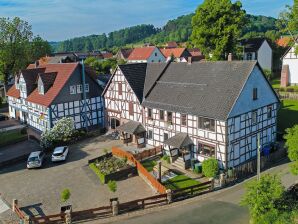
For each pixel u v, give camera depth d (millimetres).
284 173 32250
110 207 26375
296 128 27938
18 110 59562
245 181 31188
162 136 39500
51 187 32625
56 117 47969
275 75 83188
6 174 36719
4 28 74438
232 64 36188
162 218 25469
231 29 61219
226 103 33000
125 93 44281
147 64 46562
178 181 32062
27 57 79125
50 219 26766
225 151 32625
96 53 156375
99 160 38031
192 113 34750
